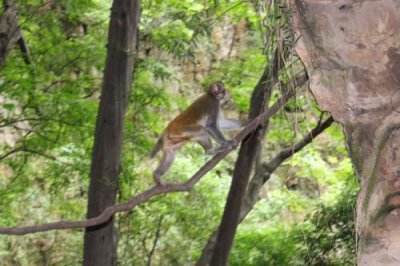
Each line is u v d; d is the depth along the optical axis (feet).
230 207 49.16
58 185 60.90
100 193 46.39
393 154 22.15
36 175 63.36
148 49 69.26
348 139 25.35
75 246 68.90
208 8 48.01
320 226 51.42
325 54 24.39
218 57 81.87
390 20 22.72
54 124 55.31
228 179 72.08
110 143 46.57
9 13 46.62
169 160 33.78
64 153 56.29
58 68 59.26
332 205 52.54
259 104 46.39
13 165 59.31
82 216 65.98
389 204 21.68
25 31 59.72
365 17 22.94
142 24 56.13
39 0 57.41
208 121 33.83
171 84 77.05
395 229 21.26
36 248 69.62
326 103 25.45
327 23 23.66
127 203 27.12
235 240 59.88
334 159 62.44
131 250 62.95
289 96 26.94
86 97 58.70
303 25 24.35
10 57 52.95
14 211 65.72
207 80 73.10
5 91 53.36
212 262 49.49
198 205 65.98
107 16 64.49
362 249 21.95
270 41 25.91
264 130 48.96
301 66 28.96
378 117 24.16
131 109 57.31
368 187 23.02
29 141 56.44
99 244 46.34
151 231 62.85
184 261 65.16
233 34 84.02
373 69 23.71
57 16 63.31
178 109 68.85
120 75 46.60
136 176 57.36
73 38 60.49
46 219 68.39
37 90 55.77
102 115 46.65
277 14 24.89
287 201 65.00
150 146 56.85
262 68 62.75
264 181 52.95
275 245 58.59
